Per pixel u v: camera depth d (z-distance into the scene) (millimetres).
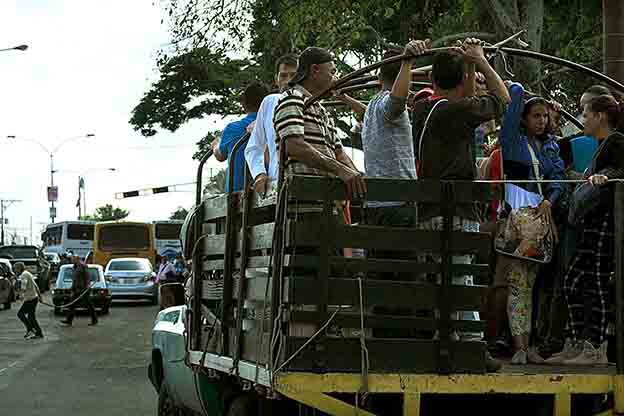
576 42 19297
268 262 6137
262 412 6617
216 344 7391
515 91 7004
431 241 5703
